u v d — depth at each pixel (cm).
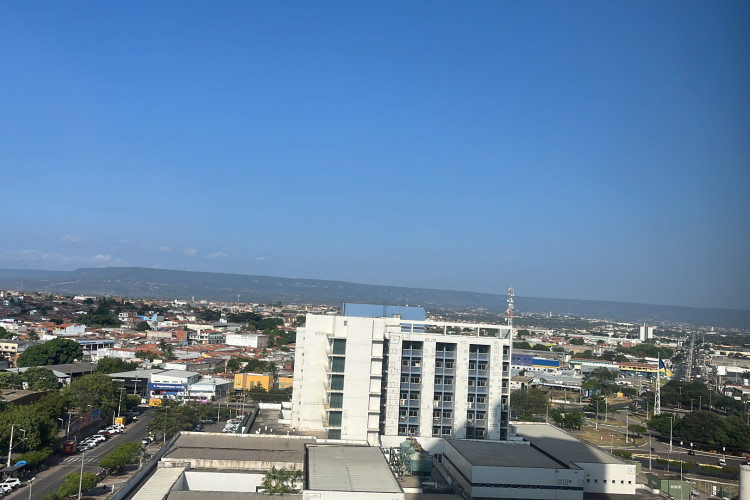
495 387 10831
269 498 7938
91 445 14012
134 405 18538
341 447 8819
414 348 10862
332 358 10562
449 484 8862
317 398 11219
